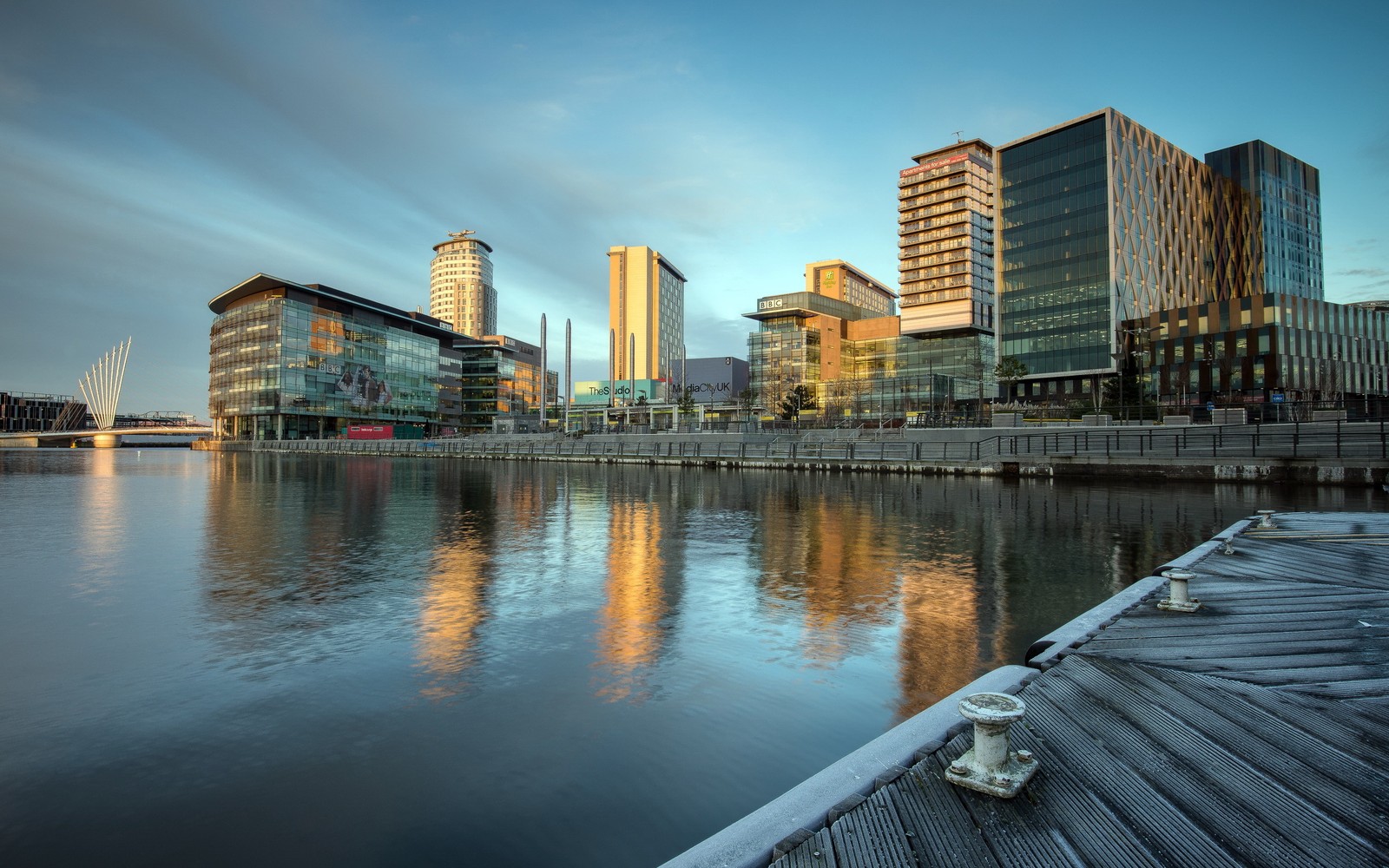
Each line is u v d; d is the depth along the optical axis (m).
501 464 60.72
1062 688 4.57
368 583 10.85
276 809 4.31
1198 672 4.89
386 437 103.62
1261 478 29.67
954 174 124.31
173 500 25.58
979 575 11.24
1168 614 6.62
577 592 10.21
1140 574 11.34
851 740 5.22
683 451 56.44
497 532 16.84
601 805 4.32
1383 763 3.49
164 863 3.75
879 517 19.52
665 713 5.71
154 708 5.87
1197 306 86.12
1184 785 3.26
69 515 20.58
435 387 138.12
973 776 3.21
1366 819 2.94
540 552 13.88
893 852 2.68
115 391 166.88
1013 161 98.44
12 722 5.58
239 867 3.72
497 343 165.75
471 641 7.77
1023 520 18.42
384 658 7.17
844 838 2.80
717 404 124.44
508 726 5.50
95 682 6.47
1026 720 4.03
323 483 35.12
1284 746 3.69
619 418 109.75
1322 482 28.34
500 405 154.50
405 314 129.62
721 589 10.41
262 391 106.50
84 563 12.61
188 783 4.63
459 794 4.46
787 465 46.59
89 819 4.18
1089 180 90.75
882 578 11.11
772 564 12.38
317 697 6.11
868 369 136.25
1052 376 92.50
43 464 60.41
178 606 9.38
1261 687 4.58
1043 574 11.37
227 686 6.39
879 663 6.95
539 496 27.67
